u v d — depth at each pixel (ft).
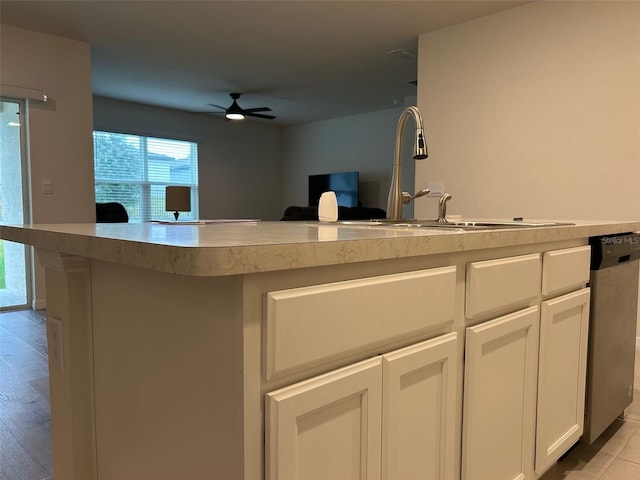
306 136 28.81
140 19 12.50
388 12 11.92
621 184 10.10
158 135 24.38
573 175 10.78
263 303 2.26
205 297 2.44
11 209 13.64
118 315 3.26
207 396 2.46
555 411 4.71
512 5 11.43
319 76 18.28
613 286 5.68
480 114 12.35
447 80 12.99
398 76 18.25
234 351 2.26
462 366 3.57
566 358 4.85
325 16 12.25
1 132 13.39
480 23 12.25
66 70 13.97
